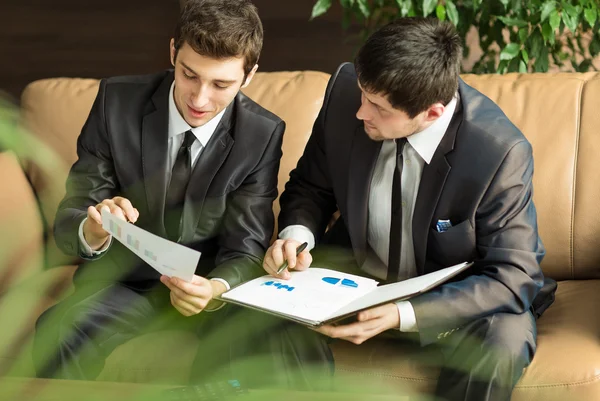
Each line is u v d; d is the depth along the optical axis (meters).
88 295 1.48
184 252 1.13
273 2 4.41
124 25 4.50
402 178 1.46
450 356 1.35
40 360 0.96
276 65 4.14
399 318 1.32
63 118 1.88
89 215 1.32
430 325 1.33
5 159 1.78
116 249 1.57
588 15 2.18
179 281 1.27
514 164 1.38
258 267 1.50
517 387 1.30
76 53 4.32
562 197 1.66
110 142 1.54
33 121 1.89
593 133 1.67
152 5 4.65
